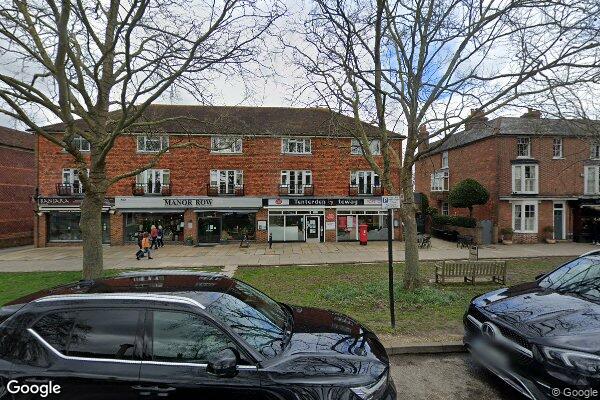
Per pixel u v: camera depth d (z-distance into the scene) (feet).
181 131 69.00
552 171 69.72
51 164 69.56
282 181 73.61
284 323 11.40
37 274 40.34
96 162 26.45
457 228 71.87
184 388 8.38
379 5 22.38
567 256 50.16
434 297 24.32
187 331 9.10
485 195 66.08
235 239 73.00
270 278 35.32
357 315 21.26
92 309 9.29
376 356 10.47
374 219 74.59
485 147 73.61
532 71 22.13
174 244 70.64
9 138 82.38
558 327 11.41
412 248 27.04
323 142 72.64
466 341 14.74
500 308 13.75
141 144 70.23
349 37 22.65
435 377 14.14
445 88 25.08
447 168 89.71
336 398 8.55
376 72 25.31
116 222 69.72
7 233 78.64
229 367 8.30
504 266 29.60
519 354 11.55
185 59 24.73
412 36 25.98
